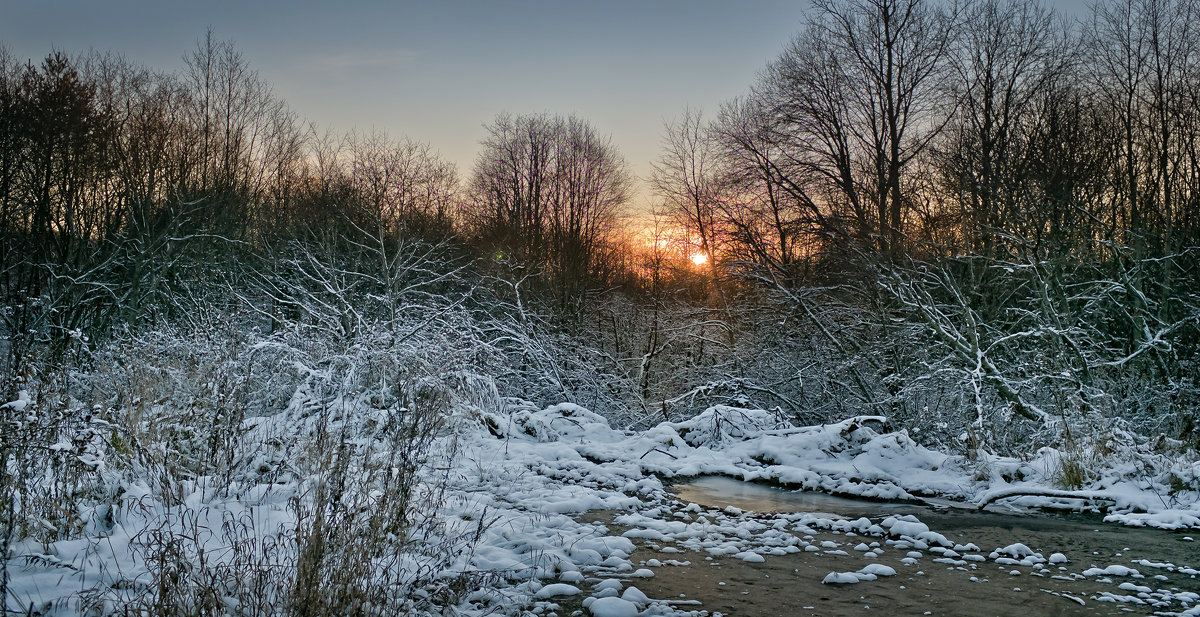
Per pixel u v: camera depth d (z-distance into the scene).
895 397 17.12
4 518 5.75
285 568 5.31
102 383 11.14
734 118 28.14
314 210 27.30
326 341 14.71
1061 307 17.97
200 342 12.23
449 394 12.30
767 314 20.77
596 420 14.42
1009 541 8.07
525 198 37.47
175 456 7.63
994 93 24.12
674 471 11.92
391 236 24.62
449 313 16.89
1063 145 21.22
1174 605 5.98
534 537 7.27
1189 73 21.70
